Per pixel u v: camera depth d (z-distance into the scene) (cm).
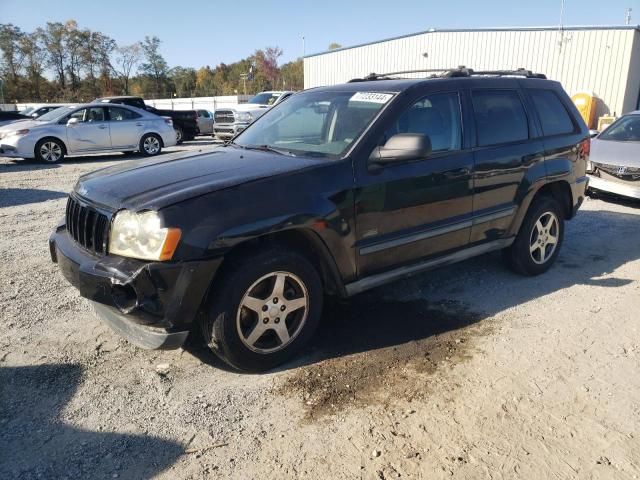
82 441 279
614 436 283
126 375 342
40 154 1395
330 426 292
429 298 469
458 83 444
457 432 286
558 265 563
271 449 274
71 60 7075
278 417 300
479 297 472
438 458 266
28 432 285
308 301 354
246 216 315
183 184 326
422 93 414
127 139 1541
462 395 319
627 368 351
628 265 562
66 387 327
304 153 387
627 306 452
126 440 280
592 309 446
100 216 322
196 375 344
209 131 2494
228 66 8644
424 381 335
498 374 342
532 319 426
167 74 7800
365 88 431
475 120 446
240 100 3862
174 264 296
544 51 2380
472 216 444
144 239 298
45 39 6831
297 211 332
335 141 389
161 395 321
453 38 2620
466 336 396
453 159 421
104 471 257
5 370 344
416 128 405
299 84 7256
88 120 1478
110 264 305
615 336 396
